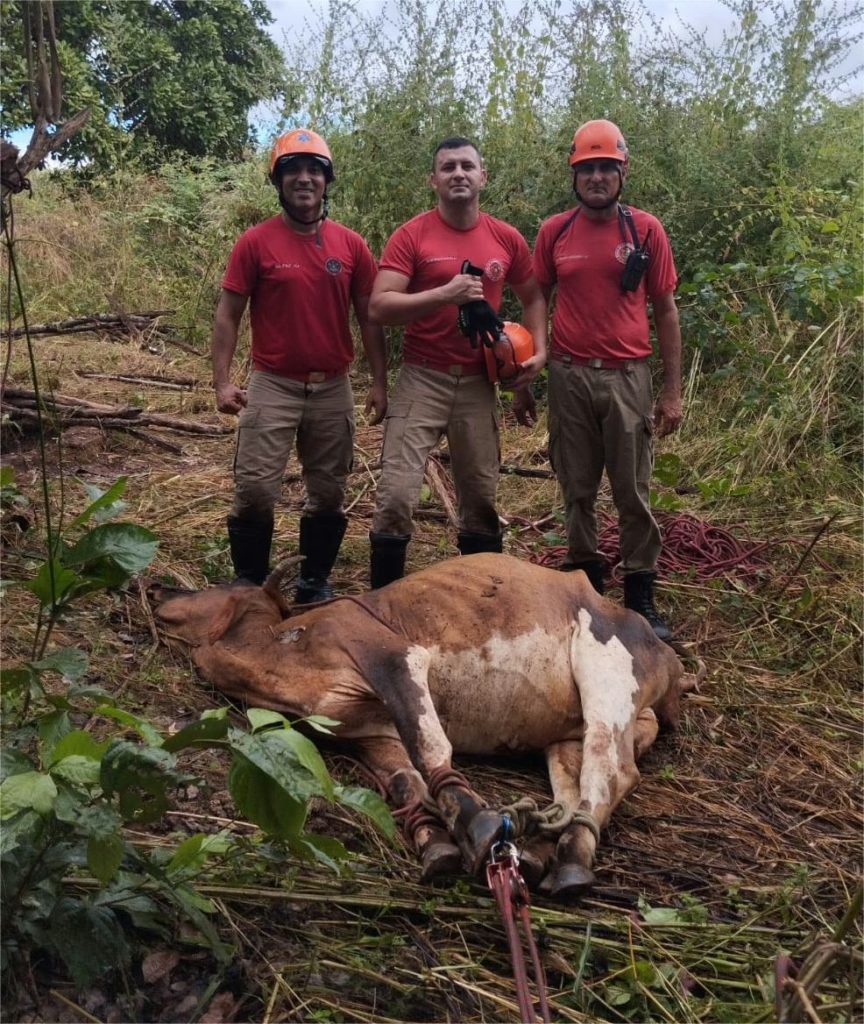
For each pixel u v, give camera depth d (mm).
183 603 4406
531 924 3100
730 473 7238
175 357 9812
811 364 7777
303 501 6516
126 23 17172
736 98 9438
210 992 2713
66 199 13562
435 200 9328
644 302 5059
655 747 4324
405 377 4898
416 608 3869
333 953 2922
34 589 3018
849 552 6250
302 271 4688
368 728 3771
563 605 3953
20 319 10219
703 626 5473
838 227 8234
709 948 3141
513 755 3955
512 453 7520
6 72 9383
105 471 6598
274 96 10500
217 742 2553
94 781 2461
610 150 4801
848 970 2971
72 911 2627
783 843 3791
